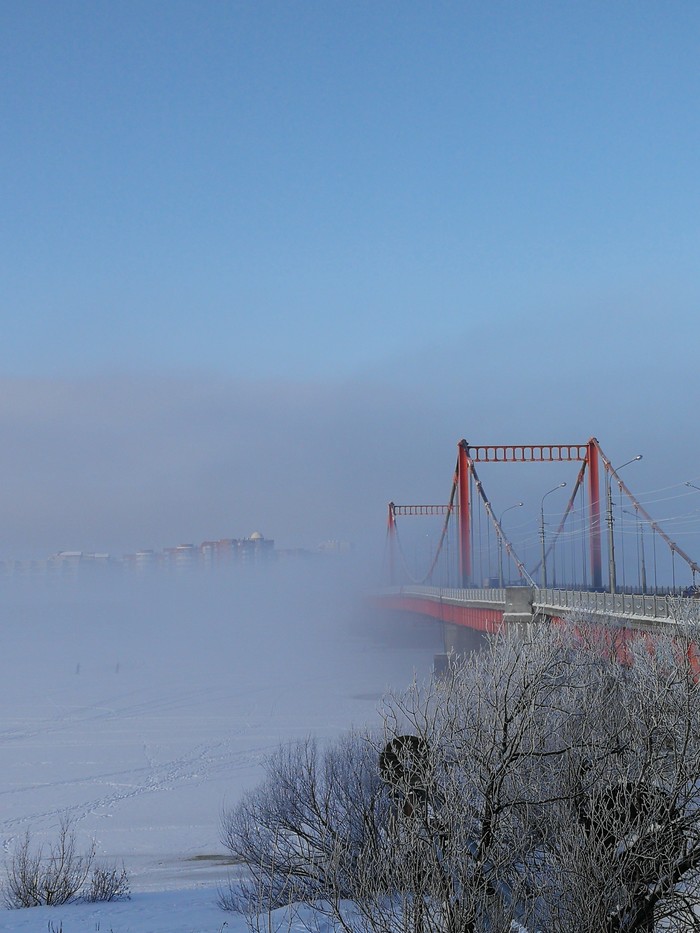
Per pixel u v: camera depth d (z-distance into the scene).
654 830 14.59
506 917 13.35
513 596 59.66
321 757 40.19
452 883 13.41
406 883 13.25
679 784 14.77
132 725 98.62
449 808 13.77
